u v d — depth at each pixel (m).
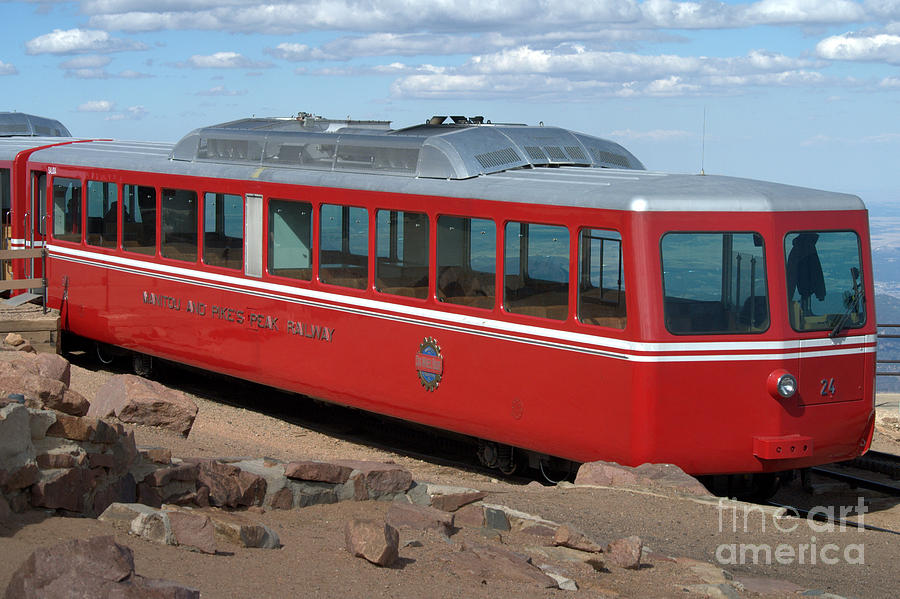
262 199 14.30
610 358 10.57
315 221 13.59
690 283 10.43
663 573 7.44
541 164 12.74
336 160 13.54
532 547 7.64
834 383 11.02
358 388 13.23
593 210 10.64
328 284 13.49
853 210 11.23
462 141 12.38
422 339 12.40
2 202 19.23
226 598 5.64
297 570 6.35
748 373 10.57
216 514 7.12
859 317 11.21
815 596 7.17
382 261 12.82
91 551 5.05
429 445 14.37
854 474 13.30
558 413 11.09
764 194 10.73
